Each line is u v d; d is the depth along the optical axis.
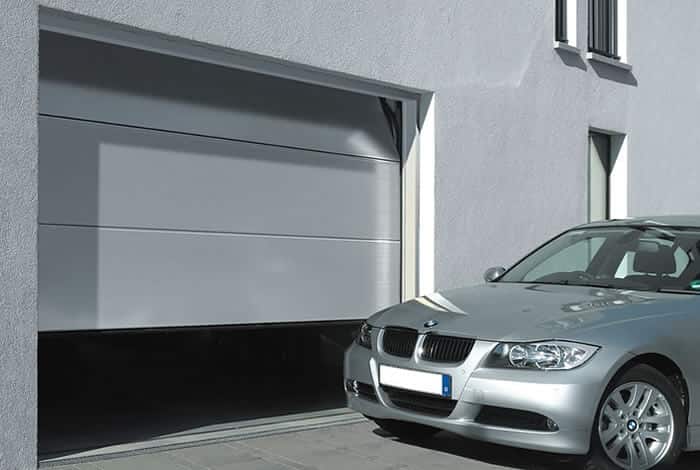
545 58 9.29
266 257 6.70
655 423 4.95
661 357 5.00
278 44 6.54
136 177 5.90
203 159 6.29
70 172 5.56
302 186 6.98
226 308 6.42
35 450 5.07
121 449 5.57
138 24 5.68
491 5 8.52
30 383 5.06
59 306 5.49
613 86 10.47
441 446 5.77
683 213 11.76
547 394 4.61
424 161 7.94
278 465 5.19
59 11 5.32
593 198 10.55
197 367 10.18
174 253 6.11
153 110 6.00
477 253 8.30
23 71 5.07
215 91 6.38
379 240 7.62
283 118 6.84
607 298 5.39
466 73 8.22
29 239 5.07
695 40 12.05
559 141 9.48
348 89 7.33
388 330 5.48
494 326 4.98
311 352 10.58
